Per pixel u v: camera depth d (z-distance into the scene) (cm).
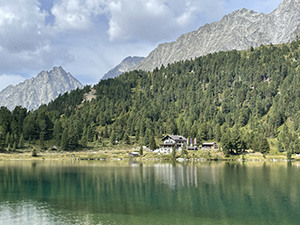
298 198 7512
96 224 5469
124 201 7206
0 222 5628
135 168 14388
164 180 10362
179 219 5759
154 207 6638
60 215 6041
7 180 10494
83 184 9600
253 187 8975
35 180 10469
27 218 5859
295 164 16812
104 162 18475
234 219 5791
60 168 14450
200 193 8119
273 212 6262
